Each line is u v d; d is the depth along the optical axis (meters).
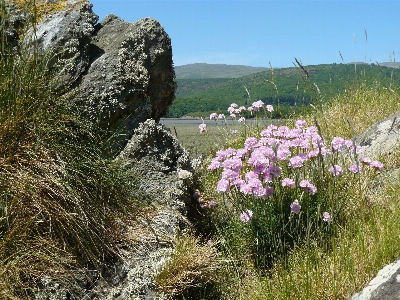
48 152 0.57
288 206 0.66
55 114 0.59
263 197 0.61
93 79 0.67
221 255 0.65
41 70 0.60
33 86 0.57
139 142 0.68
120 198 0.63
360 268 0.54
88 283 0.54
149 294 0.54
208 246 0.63
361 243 0.57
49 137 0.58
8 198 0.53
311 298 0.52
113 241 0.59
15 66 0.57
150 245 0.60
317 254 0.58
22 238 0.52
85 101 0.65
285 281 0.54
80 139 0.63
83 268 0.55
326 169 0.68
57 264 0.53
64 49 0.65
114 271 0.56
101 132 0.66
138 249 0.59
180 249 0.58
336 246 0.59
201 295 0.59
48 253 0.53
